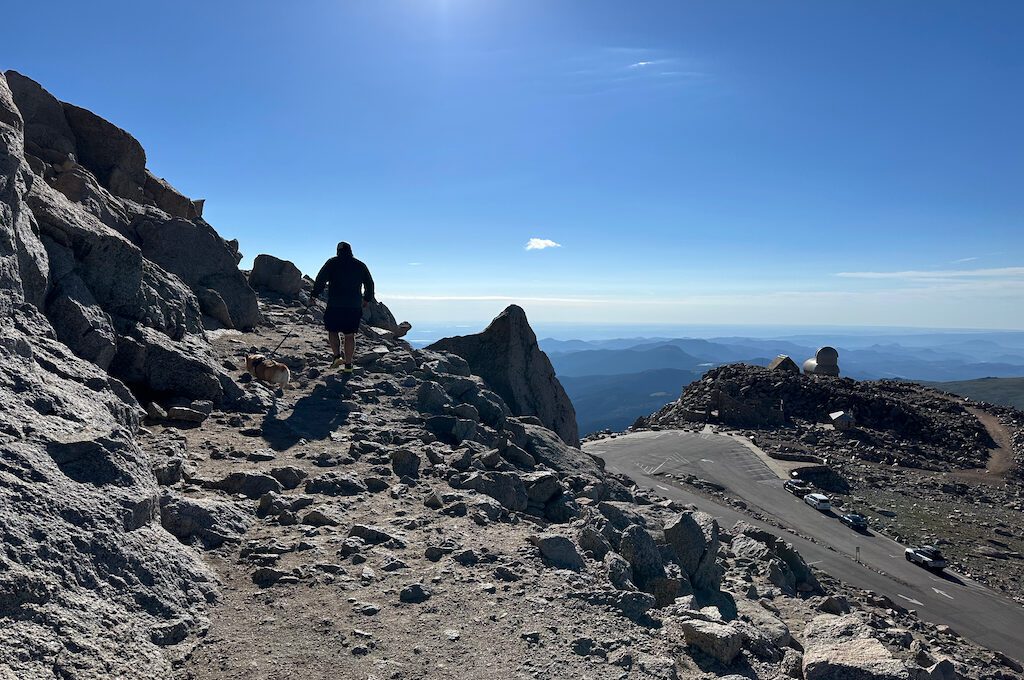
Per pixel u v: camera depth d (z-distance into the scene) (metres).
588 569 7.29
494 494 9.49
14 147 9.91
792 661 6.13
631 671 5.02
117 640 4.35
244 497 7.74
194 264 17.91
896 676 5.55
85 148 21.17
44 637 3.99
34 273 9.21
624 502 13.32
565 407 23.38
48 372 7.16
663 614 6.54
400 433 11.86
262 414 11.61
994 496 62.69
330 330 14.46
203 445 9.48
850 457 74.88
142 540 5.43
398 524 7.68
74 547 4.78
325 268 14.51
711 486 56.50
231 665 4.52
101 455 5.83
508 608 5.79
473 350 22.41
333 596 5.67
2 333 7.01
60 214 11.00
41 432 5.68
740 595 9.72
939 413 91.62
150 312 12.35
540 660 4.99
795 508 52.09
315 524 7.40
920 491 62.75
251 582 5.83
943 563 41.22
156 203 24.66
